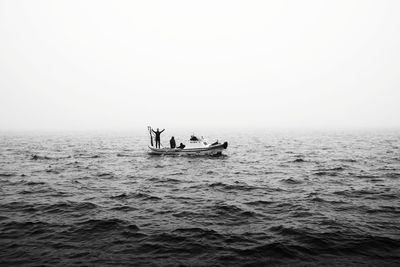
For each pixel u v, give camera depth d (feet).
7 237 36.60
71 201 53.88
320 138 283.59
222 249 33.12
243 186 66.54
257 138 293.64
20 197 56.75
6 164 103.55
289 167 94.79
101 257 31.30
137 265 29.53
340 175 78.33
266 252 32.24
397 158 113.19
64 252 32.45
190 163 106.32
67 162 109.91
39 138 314.76
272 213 46.26
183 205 51.31
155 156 127.75
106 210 48.37
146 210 48.37
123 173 85.46
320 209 47.93
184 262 30.19
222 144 118.11
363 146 177.17
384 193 57.67
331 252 32.17
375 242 34.30
